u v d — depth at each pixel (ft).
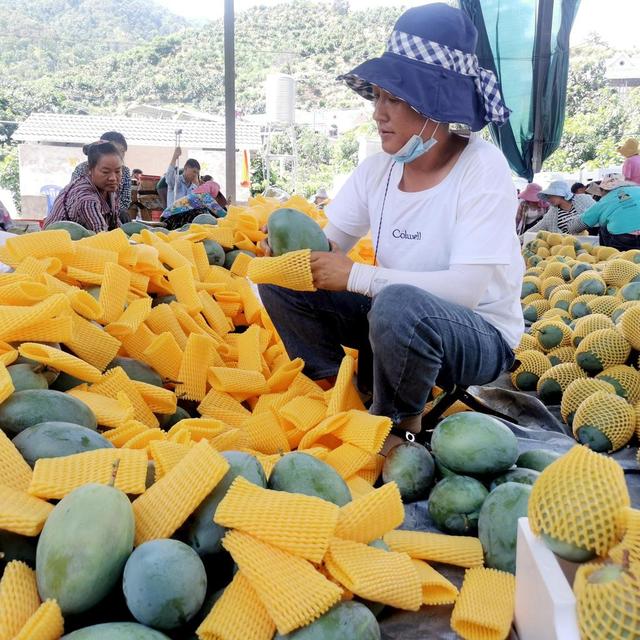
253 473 5.34
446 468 6.99
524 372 12.18
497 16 33.06
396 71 7.50
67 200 16.20
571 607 4.09
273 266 7.88
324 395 8.66
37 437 5.63
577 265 18.25
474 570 5.64
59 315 7.57
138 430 6.60
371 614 4.55
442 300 7.79
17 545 4.81
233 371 9.20
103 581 4.39
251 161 100.32
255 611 4.51
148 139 96.84
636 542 3.98
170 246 12.07
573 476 4.46
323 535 4.64
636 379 10.62
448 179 8.11
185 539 5.02
